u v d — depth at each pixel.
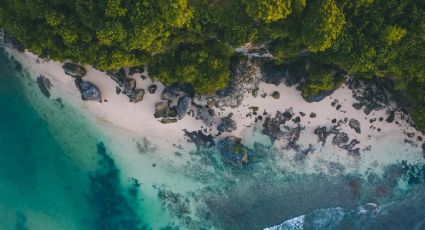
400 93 38.06
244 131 39.06
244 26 32.16
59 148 39.75
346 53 33.47
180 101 37.91
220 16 31.88
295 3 30.92
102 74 37.44
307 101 38.38
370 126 39.28
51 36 34.03
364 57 33.22
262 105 38.38
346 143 39.47
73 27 33.06
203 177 39.78
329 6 30.83
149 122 38.78
